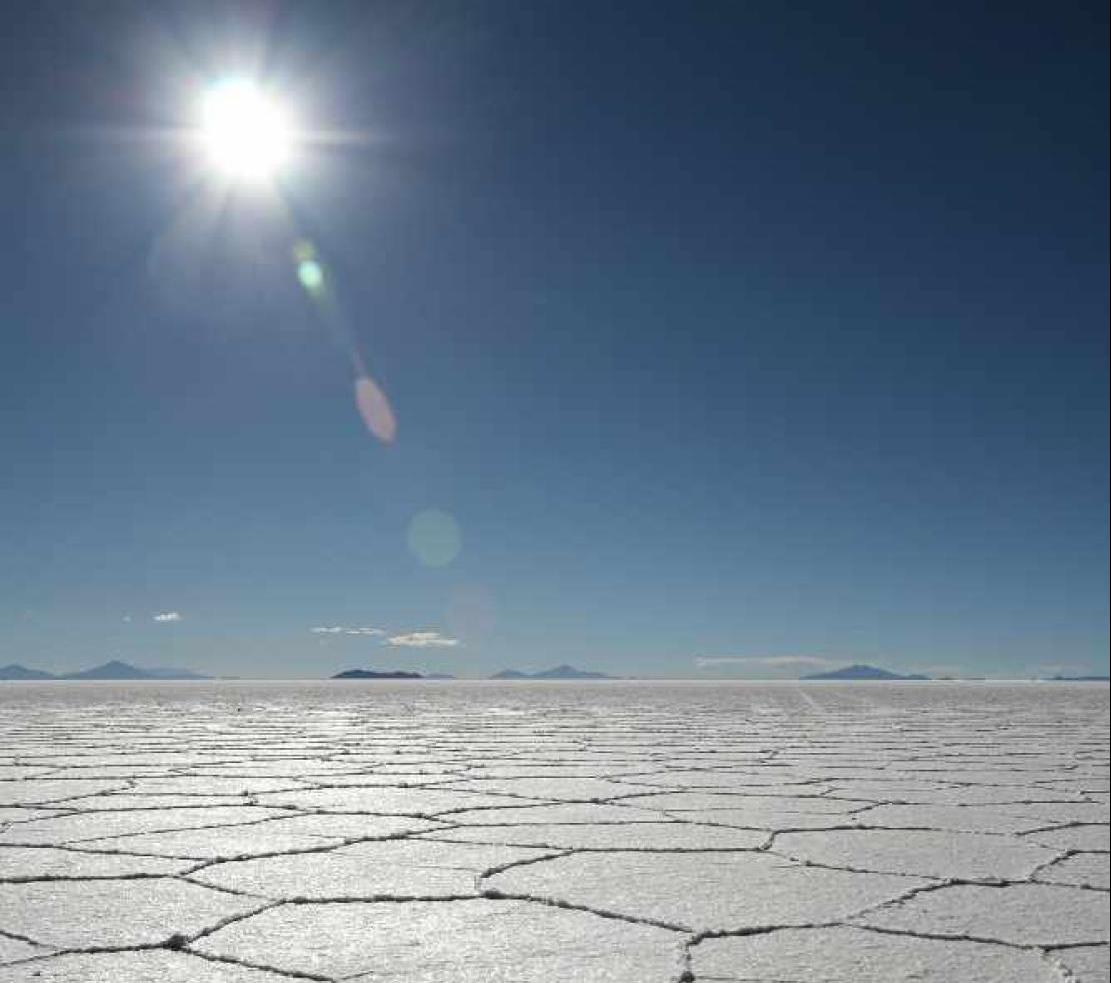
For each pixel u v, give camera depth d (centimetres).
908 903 212
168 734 698
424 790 384
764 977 164
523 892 218
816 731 753
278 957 172
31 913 200
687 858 255
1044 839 289
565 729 761
